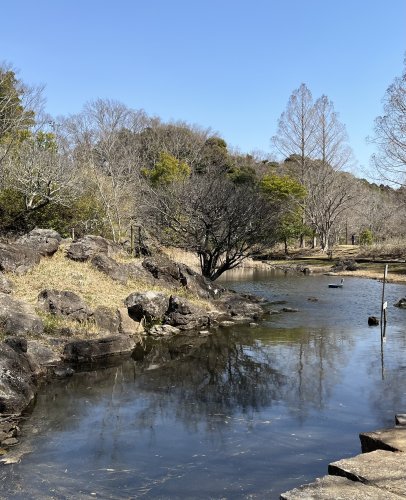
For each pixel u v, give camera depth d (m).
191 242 22.03
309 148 51.44
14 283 13.50
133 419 7.65
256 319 16.45
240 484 5.60
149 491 5.46
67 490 5.47
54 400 8.54
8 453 6.42
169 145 57.03
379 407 8.13
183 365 10.89
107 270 16.08
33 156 23.28
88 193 26.48
